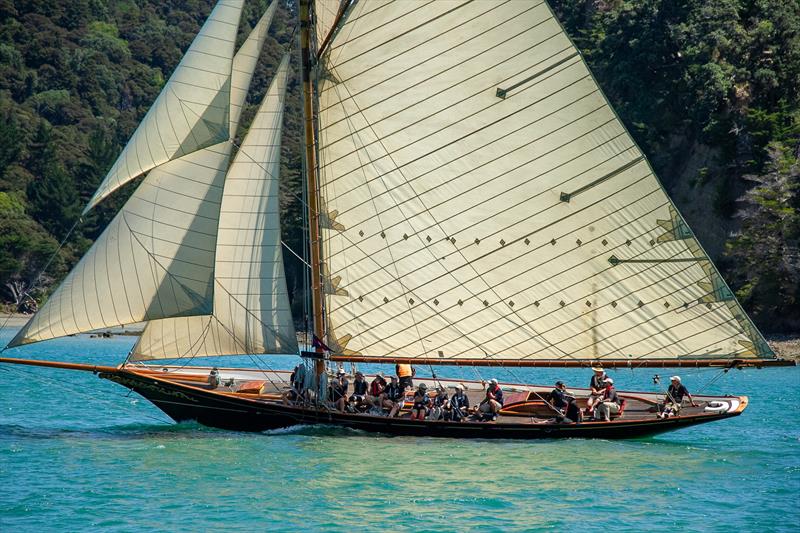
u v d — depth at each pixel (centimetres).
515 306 12225
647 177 12031
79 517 8500
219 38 11444
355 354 12044
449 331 12138
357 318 12044
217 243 11675
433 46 12000
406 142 12050
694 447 12369
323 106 11900
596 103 12038
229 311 11719
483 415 11962
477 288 12162
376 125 12000
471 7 12050
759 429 14338
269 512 8712
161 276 11300
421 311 12125
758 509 9069
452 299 12144
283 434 12144
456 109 12088
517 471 10462
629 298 12200
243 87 11888
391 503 9088
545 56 12081
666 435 13525
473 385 14038
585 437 12119
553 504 9156
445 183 12100
